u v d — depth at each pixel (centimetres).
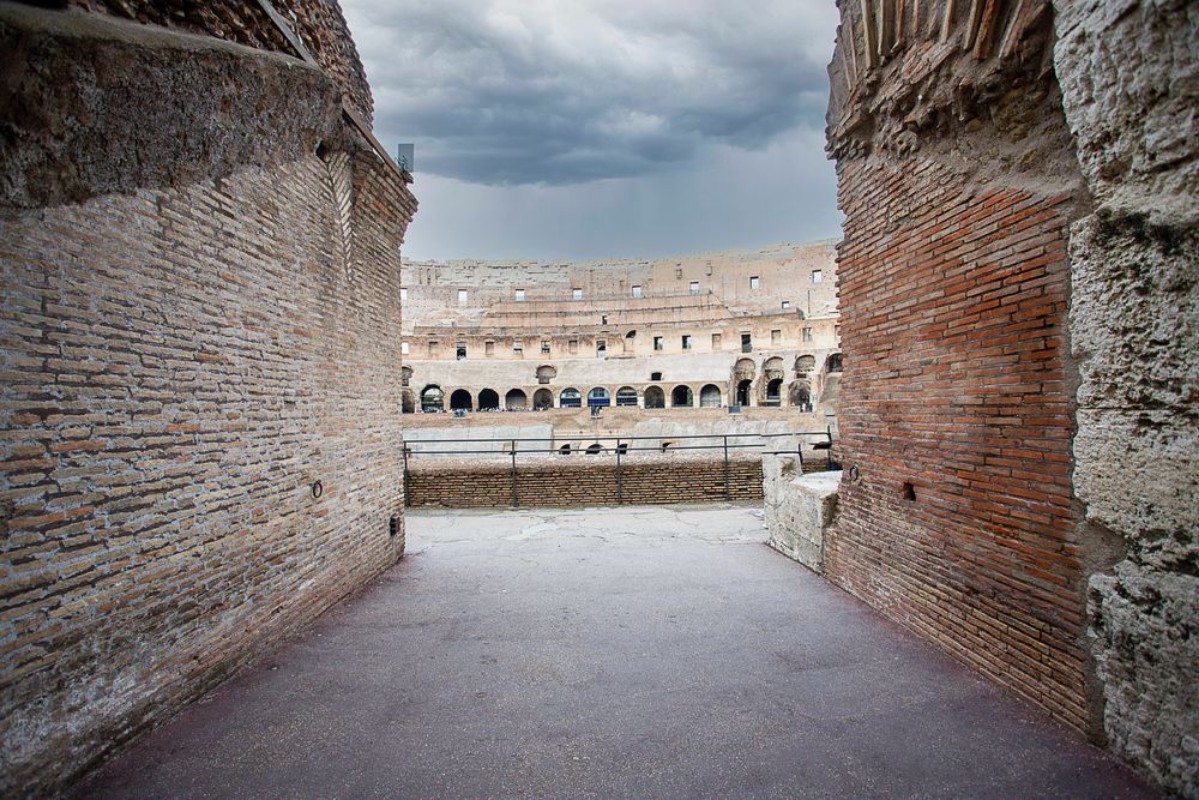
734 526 1075
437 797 329
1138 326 323
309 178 594
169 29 394
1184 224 298
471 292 5272
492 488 1303
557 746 378
